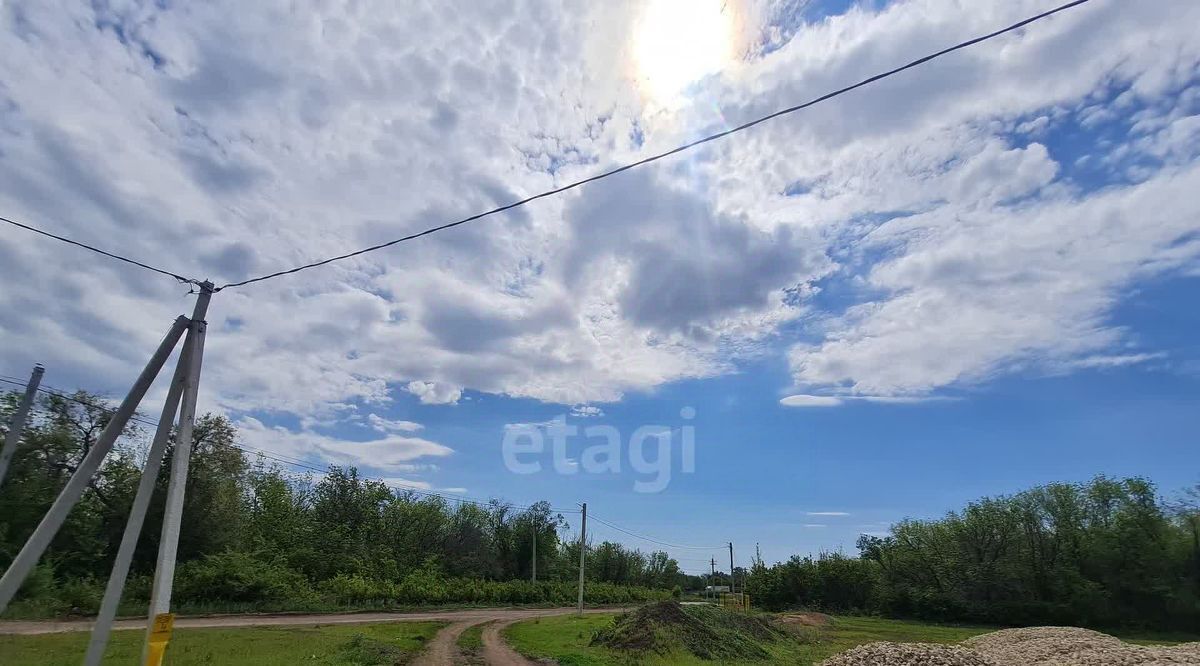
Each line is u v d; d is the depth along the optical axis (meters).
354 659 20.05
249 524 52.22
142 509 10.80
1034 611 56.94
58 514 10.09
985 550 62.50
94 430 38.22
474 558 76.88
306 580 49.31
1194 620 52.16
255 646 21.86
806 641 39.34
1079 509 58.69
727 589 112.25
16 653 18.14
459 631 35.28
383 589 54.38
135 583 36.47
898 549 69.62
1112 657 22.95
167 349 11.26
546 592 76.06
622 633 30.64
